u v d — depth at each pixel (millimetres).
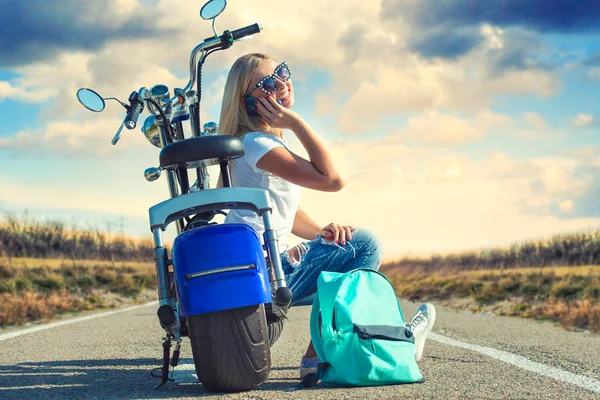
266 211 2535
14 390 2779
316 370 2795
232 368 2412
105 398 2559
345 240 2934
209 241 2414
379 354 2602
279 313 2541
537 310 7164
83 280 10648
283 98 2996
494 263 12148
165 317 2408
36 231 12750
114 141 3020
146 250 14797
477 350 3857
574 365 3229
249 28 3072
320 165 2859
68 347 4383
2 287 8984
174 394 2562
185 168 2609
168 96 2986
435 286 11531
